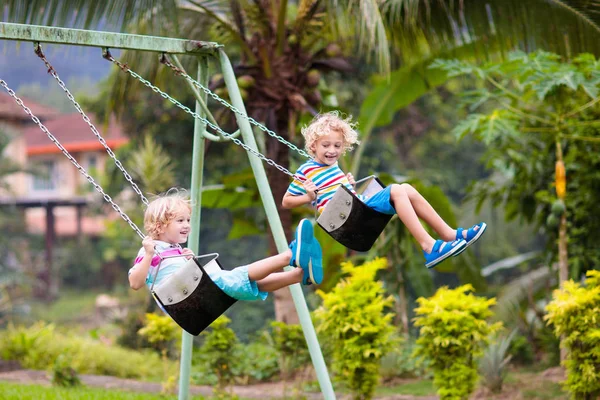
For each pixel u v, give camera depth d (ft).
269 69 45.91
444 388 33.91
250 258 101.45
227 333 40.24
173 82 52.95
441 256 21.67
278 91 45.91
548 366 48.96
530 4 43.11
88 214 139.95
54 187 164.35
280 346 39.78
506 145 50.62
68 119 176.76
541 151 49.78
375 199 22.67
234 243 101.50
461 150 121.60
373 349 34.19
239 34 45.78
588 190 47.75
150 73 49.65
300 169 23.44
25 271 133.69
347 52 51.37
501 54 44.70
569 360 32.89
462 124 41.32
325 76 73.72
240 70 45.75
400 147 115.55
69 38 26.05
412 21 43.37
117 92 49.90
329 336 37.83
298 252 21.79
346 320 34.68
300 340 39.34
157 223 23.26
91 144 154.10
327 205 22.40
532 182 50.47
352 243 22.75
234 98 29.89
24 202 144.87
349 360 34.71
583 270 48.78
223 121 46.50
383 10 43.37
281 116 46.83
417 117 108.68
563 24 43.16
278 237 30.04
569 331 32.71
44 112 151.23
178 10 46.34
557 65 38.14
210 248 101.14
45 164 164.25
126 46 27.09
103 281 150.92
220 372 40.09
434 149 119.55
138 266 22.07
